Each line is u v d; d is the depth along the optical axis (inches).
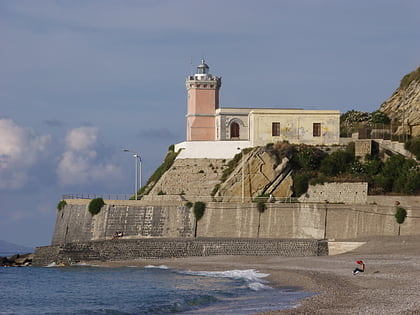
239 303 2086.6
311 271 2751.0
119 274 3063.5
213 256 3425.2
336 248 3304.6
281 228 3592.5
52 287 2748.5
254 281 2608.3
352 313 1705.2
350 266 2832.2
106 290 2581.2
